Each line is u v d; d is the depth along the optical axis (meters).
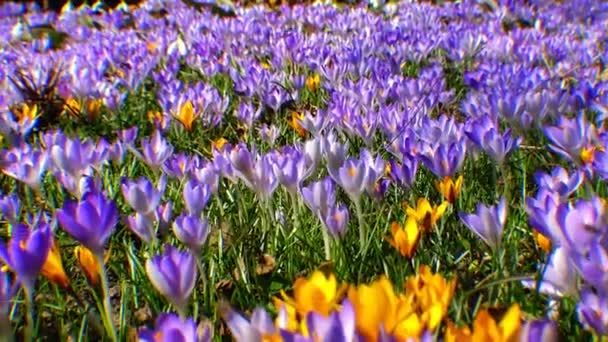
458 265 1.01
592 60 2.28
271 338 0.67
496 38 2.55
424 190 1.21
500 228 0.89
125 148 1.41
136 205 0.94
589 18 3.96
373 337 0.65
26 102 1.86
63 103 1.85
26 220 1.23
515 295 0.89
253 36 2.71
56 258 0.85
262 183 1.06
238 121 1.73
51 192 1.25
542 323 0.63
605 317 0.73
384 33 2.78
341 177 0.98
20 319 0.95
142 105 1.93
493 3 4.19
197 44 2.63
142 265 1.03
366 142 1.33
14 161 1.24
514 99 1.39
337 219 0.95
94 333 0.95
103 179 1.34
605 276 0.73
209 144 1.59
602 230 0.80
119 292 1.06
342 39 2.79
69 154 1.11
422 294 0.72
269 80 1.91
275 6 4.52
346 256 0.96
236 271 1.04
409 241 0.88
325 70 2.01
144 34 3.42
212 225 1.14
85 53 2.64
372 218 1.11
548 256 0.90
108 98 1.80
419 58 2.39
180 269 0.78
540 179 1.01
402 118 1.38
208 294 0.95
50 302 1.00
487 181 1.27
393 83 1.74
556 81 1.86
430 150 1.14
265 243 1.08
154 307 0.93
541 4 4.45
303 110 1.81
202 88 1.71
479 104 1.57
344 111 1.39
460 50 2.42
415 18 3.50
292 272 1.02
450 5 4.04
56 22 4.29
